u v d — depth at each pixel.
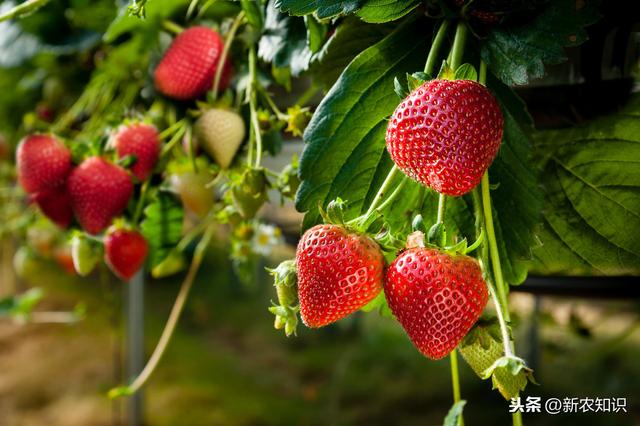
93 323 1.78
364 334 1.76
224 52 0.40
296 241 0.55
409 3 0.28
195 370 1.57
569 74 0.33
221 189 0.40
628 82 0.33
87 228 0.43
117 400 1.31
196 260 0.55
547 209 0.36
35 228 0.80
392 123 0.26
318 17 0.28
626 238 0.34
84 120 0.72
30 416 1.32
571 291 0.37
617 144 0.34
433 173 0.25
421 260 0.26
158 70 0.43
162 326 1.90
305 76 0.37
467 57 0.29
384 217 0.29
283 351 1.70
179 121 0.45
